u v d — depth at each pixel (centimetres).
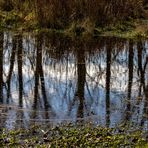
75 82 1948
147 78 2038
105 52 2473
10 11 3077
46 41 2667
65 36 2800
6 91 1802
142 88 1891
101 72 2106
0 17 2972
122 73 2100
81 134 1362
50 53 2408
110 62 2283
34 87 1861
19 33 2816
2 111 1568
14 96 1744
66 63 2236
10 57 2292
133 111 1612
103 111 1606
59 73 2064
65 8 2944
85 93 1808
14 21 2961
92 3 2930
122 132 1395
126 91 1848
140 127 1448
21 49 2452
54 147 1255
